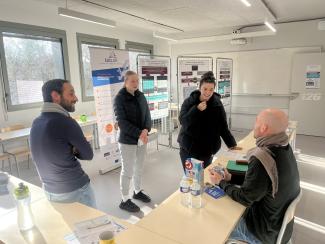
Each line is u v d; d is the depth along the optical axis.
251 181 1.36
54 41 5.23
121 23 6.24
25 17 4.57
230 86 6.89
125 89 2.61
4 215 1.44
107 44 6.45
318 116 6.13
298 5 4.80
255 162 1.36
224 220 1.36
